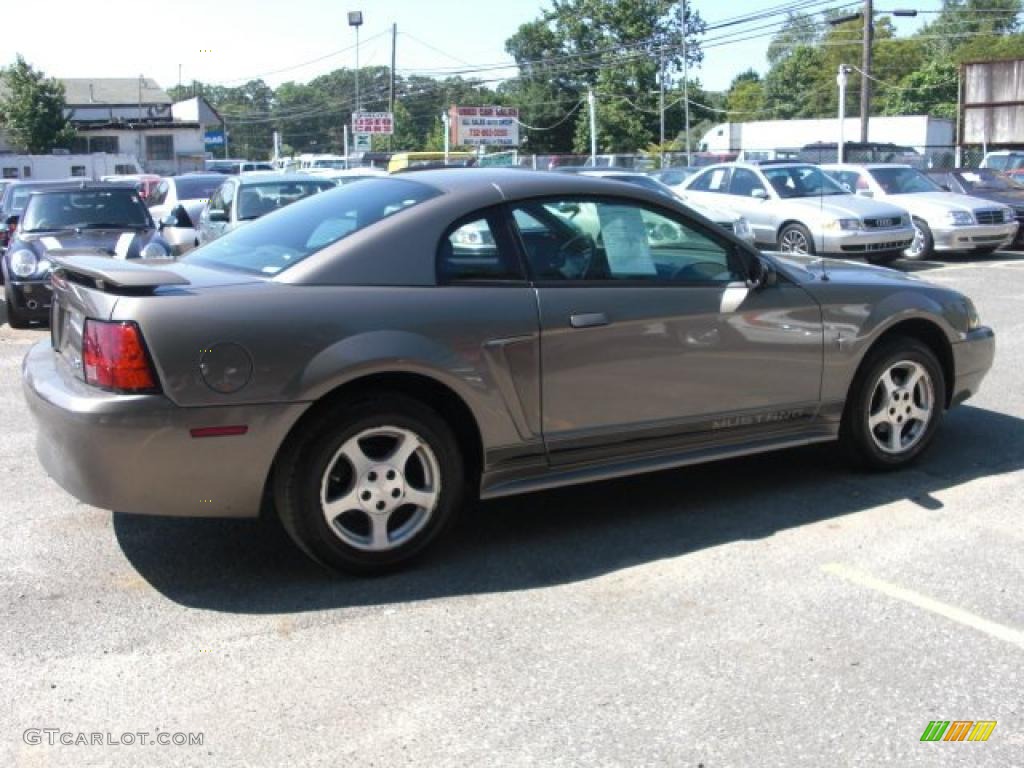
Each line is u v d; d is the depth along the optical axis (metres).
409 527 4.23
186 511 3.90
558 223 4.52
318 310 3.95
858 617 3.84
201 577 4.24
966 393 5.79
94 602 4.00
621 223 4.66
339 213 4.54
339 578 4.22
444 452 4.23
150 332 3.71
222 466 3.83
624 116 61.12
